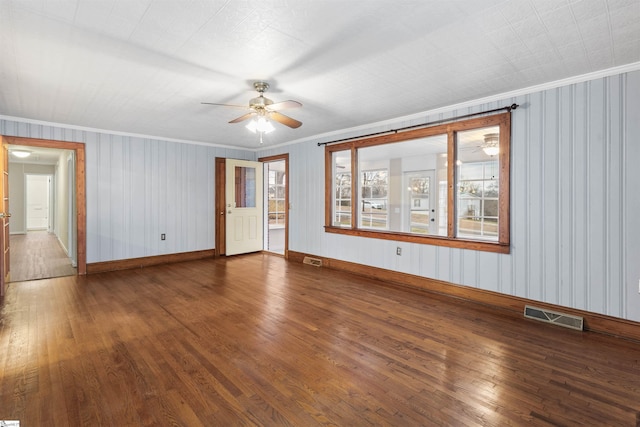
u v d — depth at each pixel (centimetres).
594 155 285
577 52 243
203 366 223
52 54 243
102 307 340
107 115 414
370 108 388
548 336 275
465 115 365
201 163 611
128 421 168
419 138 416
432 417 173
